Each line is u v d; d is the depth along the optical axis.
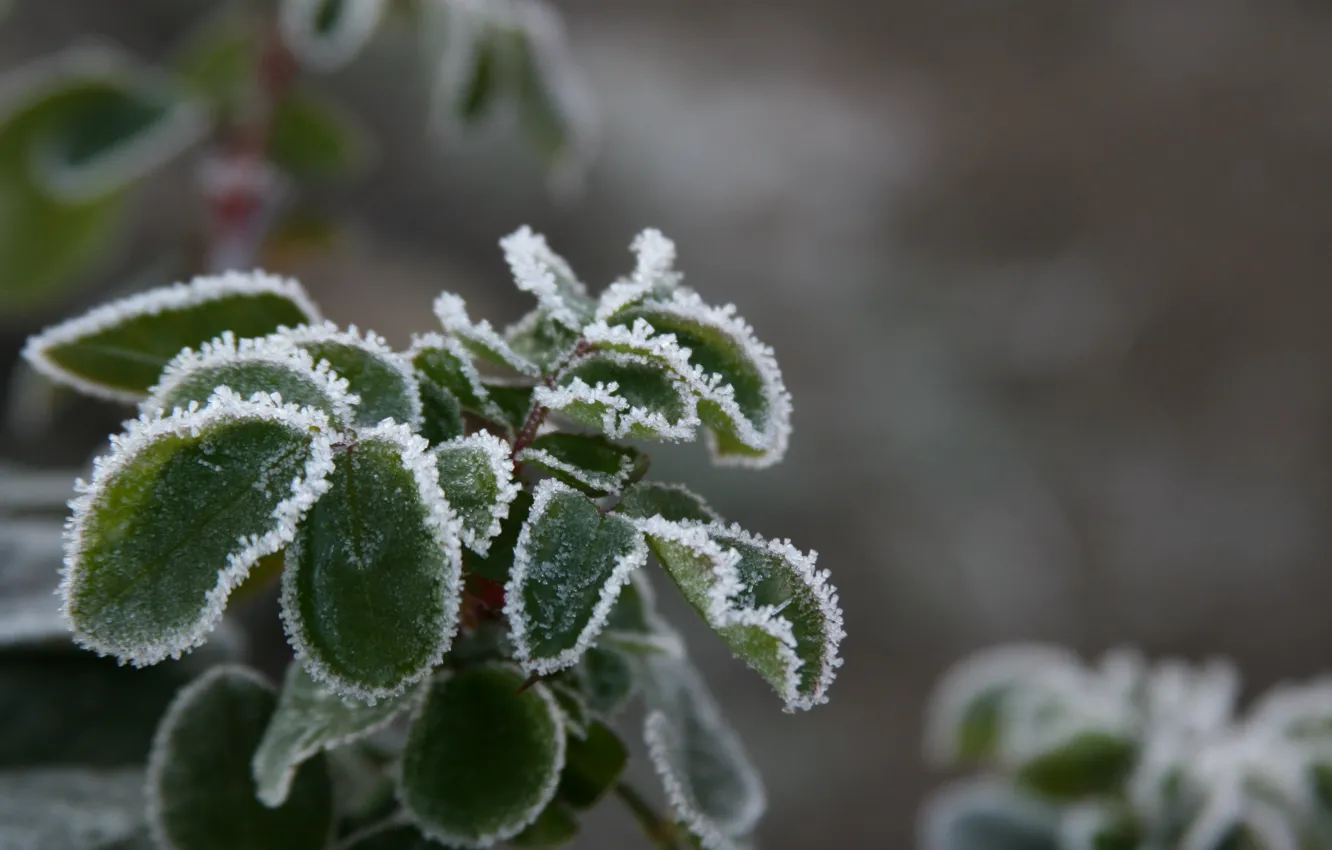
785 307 2.25
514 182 1.96
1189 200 2.73
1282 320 2.56
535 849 0.43
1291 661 2.14
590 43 2.67
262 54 0.79
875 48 2.91
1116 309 2.55
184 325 0.43
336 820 0.44
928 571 1.90
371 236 1.81
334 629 0.40
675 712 0.44
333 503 0.40
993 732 0.70
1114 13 3.02
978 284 2.52
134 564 0.40
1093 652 2.02
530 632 0.40
